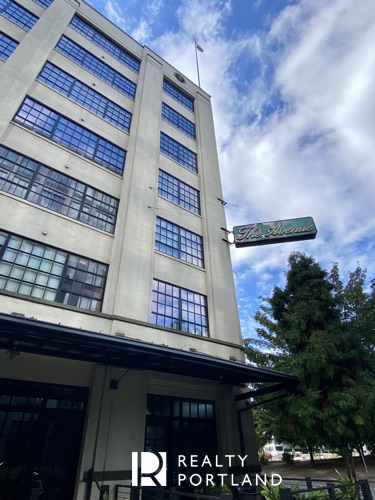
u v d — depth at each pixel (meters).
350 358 10.55
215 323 14.06
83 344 7.78
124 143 15.94
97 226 12.61
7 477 7.64
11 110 11.88
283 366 13.14
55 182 12.14
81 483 8.05
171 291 13.48
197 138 21.02
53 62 15.00
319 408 10.13
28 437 8.29
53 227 11.05
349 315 12.95
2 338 7.81
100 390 9.43
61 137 13.39
